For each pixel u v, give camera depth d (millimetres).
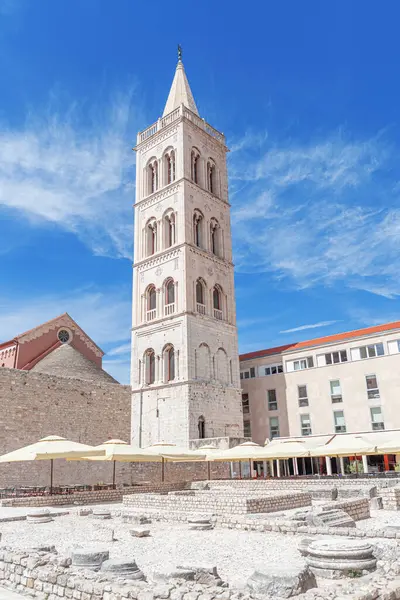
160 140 63281
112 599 8844
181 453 35656
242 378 61469
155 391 52312
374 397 49562
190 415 48812
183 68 70250
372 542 13281
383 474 35906
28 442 43125
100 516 24531
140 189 63719
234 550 15445
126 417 53688
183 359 50969
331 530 16781
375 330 52062
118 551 15688
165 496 26859
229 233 63438
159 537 18562
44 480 42656
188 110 62938
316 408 53469
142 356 55125
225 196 65062
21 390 43750
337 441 34031
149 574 12359
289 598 8273
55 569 10656
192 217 57844
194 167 62031
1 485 39594
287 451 34500
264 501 23688
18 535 19219
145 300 57750
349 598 7957
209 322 55000
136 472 47344
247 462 49688
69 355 60656
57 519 24359
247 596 8305
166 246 58156
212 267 58375
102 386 51781
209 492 31766
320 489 29719
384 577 9359
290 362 57375
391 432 42812
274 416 56938
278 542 16719
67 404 47500
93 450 31422
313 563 11414
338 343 53531
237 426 53906
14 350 61906
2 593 10820
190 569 10719
